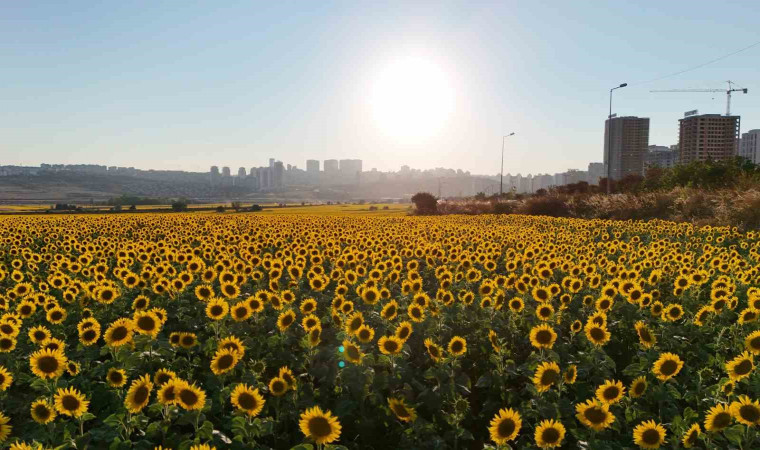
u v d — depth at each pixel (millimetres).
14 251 18031
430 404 6297
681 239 23719
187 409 5328
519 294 11062
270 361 7531
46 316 8922
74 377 6934
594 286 11156
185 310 9789
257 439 5852
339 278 11992
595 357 7340
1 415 4938
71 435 5465
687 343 8297
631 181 74875
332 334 8625
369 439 6125
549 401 6285
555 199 52156
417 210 69562
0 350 6941
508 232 26172
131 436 5609
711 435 5199
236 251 18656
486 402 6809
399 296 10688
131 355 6922
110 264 15820
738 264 13883
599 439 5531
